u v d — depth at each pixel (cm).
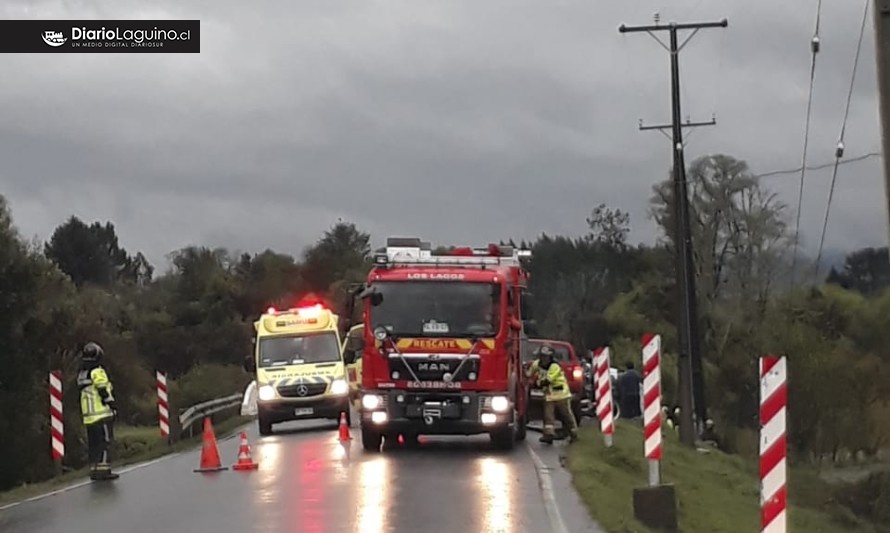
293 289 8700
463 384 2117
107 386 1956
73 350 3900
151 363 7544
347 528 1288
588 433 2606
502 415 2128
